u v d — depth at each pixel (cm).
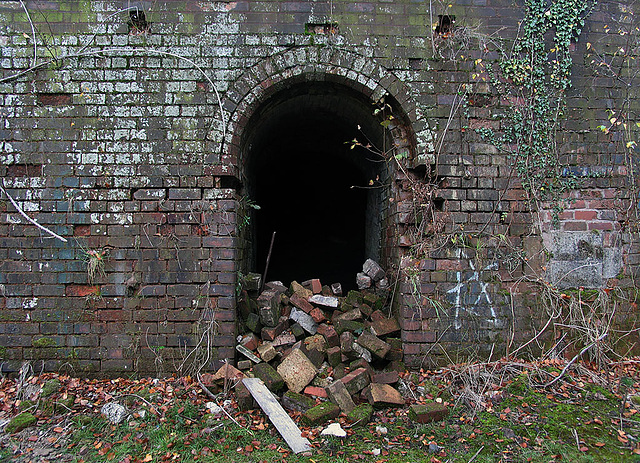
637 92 462
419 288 429
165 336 416
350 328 449
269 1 439
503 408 368
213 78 430
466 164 441
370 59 441
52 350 413
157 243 420
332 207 955
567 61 452
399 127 468
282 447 327
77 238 418
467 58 447
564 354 435
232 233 423
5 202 419
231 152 427
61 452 323
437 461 310
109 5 431
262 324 452
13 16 428
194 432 341
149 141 425
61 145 422
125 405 371
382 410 376
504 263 438
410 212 451
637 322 445
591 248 446
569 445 323
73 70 426
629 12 464
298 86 466
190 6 434
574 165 451
